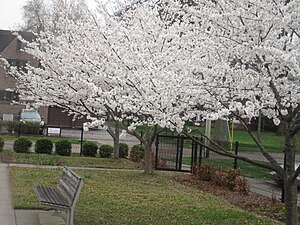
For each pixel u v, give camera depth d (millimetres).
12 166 15906
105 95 8562
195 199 11602
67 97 13008
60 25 15125
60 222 8578
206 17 6469
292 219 6664
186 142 23094
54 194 8719
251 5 6234
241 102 7215
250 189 14453
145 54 9430
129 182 13586
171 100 6906
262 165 6848
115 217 9109
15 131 31625
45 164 16969
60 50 12930
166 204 10703
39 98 15578
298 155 20312
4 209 9406
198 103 7137
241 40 6480
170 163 18094
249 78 6406
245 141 30516
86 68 10602
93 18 12797
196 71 7059
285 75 6559
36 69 14727
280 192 14195
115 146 19469
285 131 6668
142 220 8984
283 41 6352
